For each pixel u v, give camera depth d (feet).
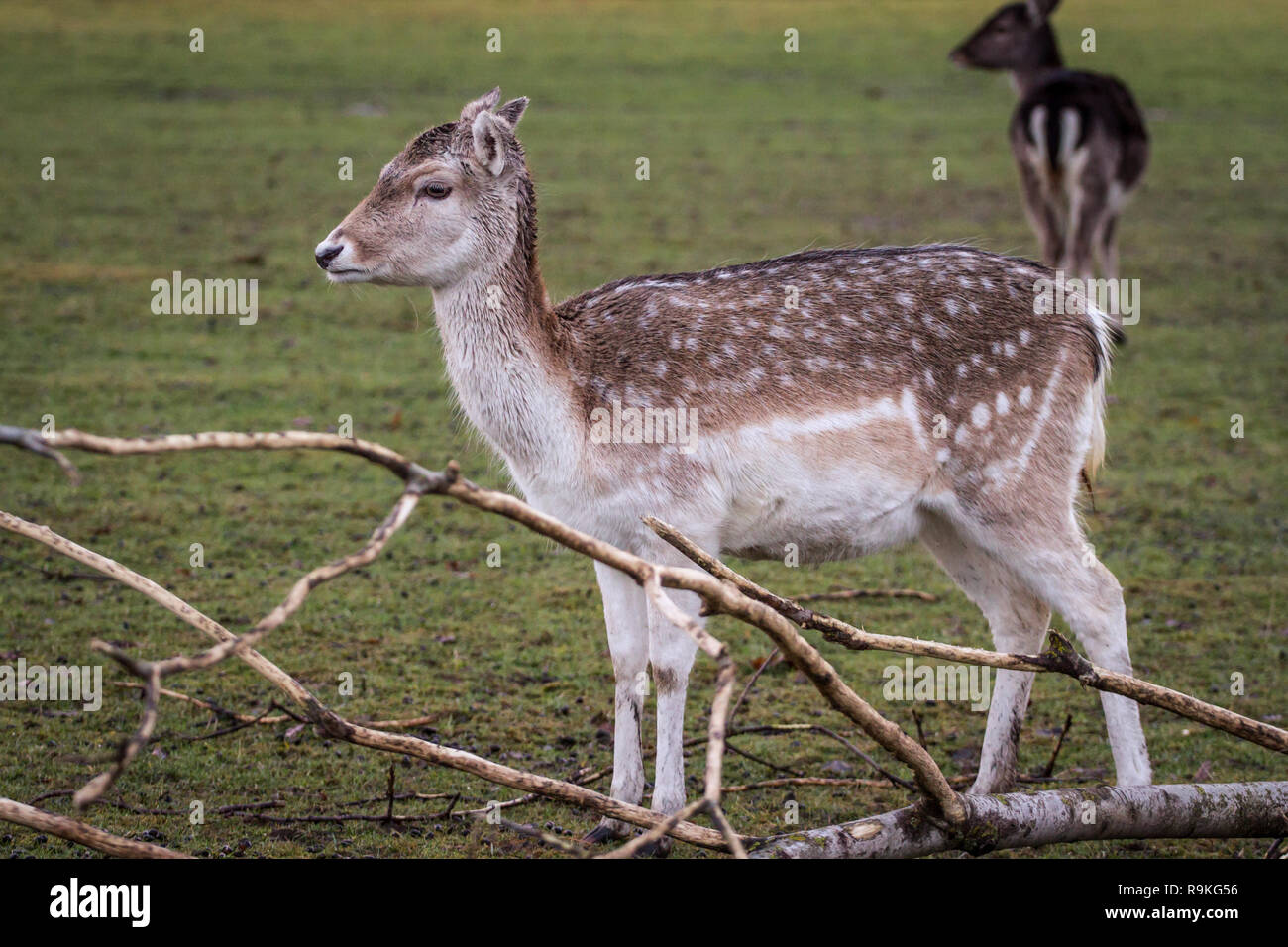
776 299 17.46
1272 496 30.07
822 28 102.58
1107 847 16.63
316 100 74.23
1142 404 36.47
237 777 17.67
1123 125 46.78
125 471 29.53
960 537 18.02
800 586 25.34
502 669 21.42
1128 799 14.53
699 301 17.43
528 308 16.90
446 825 16.60
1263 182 64.90
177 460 30.42
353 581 24.61
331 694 20.16
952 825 13.76
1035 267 17.99
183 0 103.04
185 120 68.69
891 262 17.92
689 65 88.63
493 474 29.96
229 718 19.22
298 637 22.11
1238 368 39.60
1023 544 17.20
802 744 19.39
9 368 35.01
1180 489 30.50
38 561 24.41
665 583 11.03
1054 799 14.28
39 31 89.66
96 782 8.67
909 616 23.93
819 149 69.00
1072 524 17.35
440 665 21.44
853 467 16.90
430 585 24.67
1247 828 15.01
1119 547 27.25
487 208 16.80
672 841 16.46
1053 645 14.08
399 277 17.03
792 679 21.67
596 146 67.51
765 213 55.57
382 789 17.56
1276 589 25.14
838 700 12.47
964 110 79.71
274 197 55.36
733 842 9.69
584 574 25.71
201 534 26.25
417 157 16.96
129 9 98.78
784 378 16.89
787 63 90.33
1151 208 60.59
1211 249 53.93
